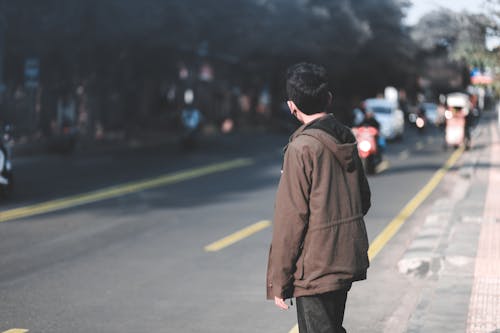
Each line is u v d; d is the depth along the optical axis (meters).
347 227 4.08
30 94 33.62
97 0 31.19
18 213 13.98
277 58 58.69
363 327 6.92
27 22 30.30
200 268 9.35
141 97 47.03
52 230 12.16
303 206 3.98
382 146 22.08
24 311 7.32
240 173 22.31
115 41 34.44
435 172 22.55
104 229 12.28
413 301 7.88
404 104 71.44
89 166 24.34
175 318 7.11
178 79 50.50
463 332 6.21
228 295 8.00
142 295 7.98
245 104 68.06
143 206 15.09
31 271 9.12
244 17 43.56
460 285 7.92
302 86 4.13
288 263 4.01
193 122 33.34
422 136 46.66
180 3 34.84
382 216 13.89
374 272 9.28
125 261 9.74
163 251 10.44
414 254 9.71
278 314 7.27
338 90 69.81
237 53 52.03
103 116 40.84
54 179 20.23
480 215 12.85
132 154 30.17
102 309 7.41
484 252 9.67
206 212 14.27
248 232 12.02
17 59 32.78
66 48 33.03
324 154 4.04
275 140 42.91
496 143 38.06
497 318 6.64
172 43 37.22
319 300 4.11
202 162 26.41
